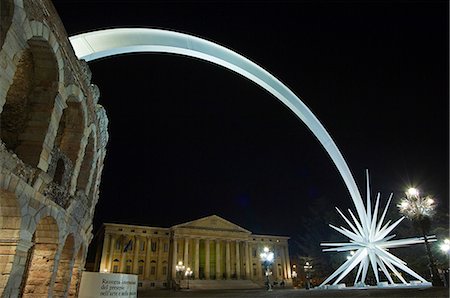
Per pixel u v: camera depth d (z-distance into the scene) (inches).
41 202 485.7
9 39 380.2
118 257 3312.0
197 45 1676.9
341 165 1925.4
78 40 1321.4
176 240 3437.5
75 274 785.6
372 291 997.2
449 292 732.0
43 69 495.2
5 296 410.0
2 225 426.0
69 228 631.2
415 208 1069.8
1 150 368.8
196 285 3058.6
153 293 1908.2
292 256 4013.3
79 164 631.2
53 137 493.0
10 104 486.9
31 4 419.8
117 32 1423.5
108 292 665.6
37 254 554.9
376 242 1569.9
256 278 3612.2
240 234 3649.1
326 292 1126.4
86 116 642.8
